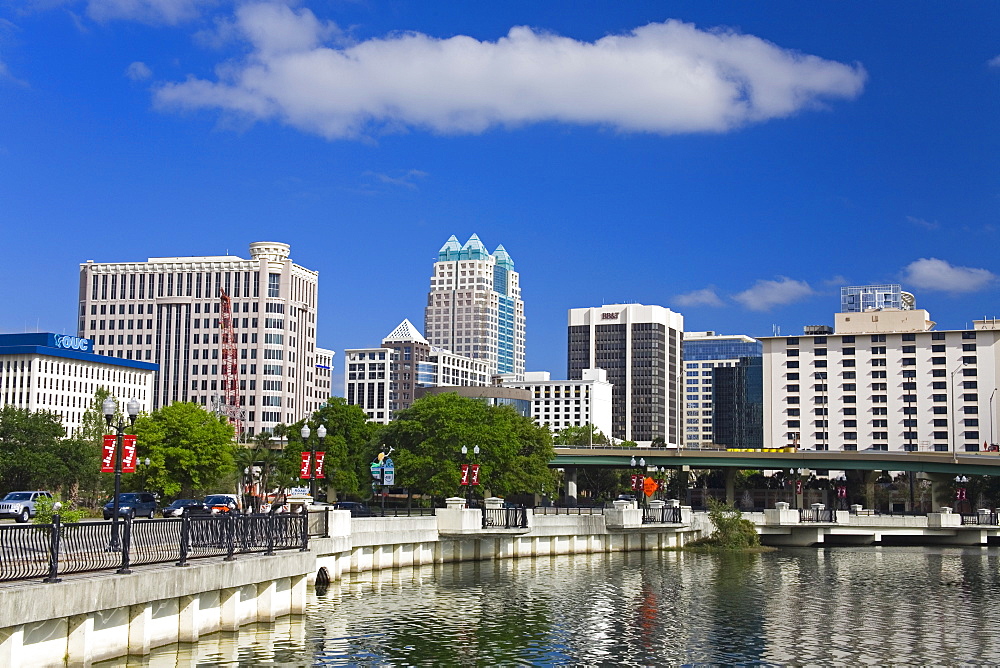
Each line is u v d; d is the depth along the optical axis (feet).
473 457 344.69
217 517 124.77
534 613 163.12
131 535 115.34
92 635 96.84
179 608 114.73
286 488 390.01
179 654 112.68
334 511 183.21
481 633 143.02
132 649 103.81
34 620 85.10
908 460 433.48
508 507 251.80
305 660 116.98
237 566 122.21
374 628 142.00
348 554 193.88
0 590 81.87
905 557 297.53
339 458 391.65
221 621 125.29
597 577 218.38
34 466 381.40
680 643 141.28
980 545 359.46
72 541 97.09
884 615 171.42
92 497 398.42
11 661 83.66
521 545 255.50
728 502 399.65
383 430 385.50
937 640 147.23
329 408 404.77
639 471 453.99
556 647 135.54
